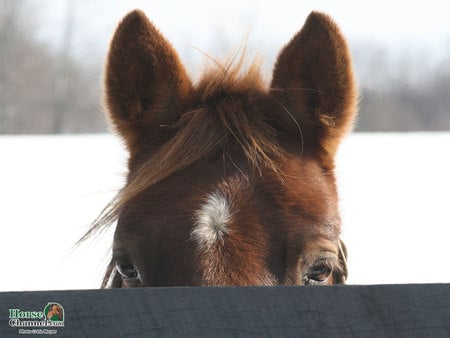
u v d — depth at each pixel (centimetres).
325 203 622
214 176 605
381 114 6538
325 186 645
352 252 1481
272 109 687
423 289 457
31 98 6056
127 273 590
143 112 693
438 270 1363
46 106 6094
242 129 637
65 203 1778
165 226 577
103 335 451
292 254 575
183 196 593
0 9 6003
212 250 556
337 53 674
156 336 450
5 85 5841
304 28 682
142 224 585
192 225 571
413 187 1952
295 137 677
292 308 452
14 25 6019
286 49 689
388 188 1936
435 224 1650
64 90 6134
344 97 683
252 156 616
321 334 451
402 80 7569
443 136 2816
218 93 684
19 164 2194
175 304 452
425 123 7381
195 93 696
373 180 2038
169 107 691
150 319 451
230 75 693
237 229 569
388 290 456
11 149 2455
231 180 603
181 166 613
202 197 589
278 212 589
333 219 624
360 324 452
